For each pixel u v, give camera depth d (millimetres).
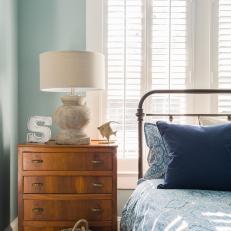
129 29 2766
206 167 1824
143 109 2756
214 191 1812
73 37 2762
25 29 2748
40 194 2248
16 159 2668
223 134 1896
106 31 2770
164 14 2760
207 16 2766
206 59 2770
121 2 2758
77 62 2189
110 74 2773
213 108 2768
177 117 2779
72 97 2328
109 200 2275
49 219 2256
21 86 2748
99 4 2748
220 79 2764
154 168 2164
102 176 2268
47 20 2754
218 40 2758
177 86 2766
